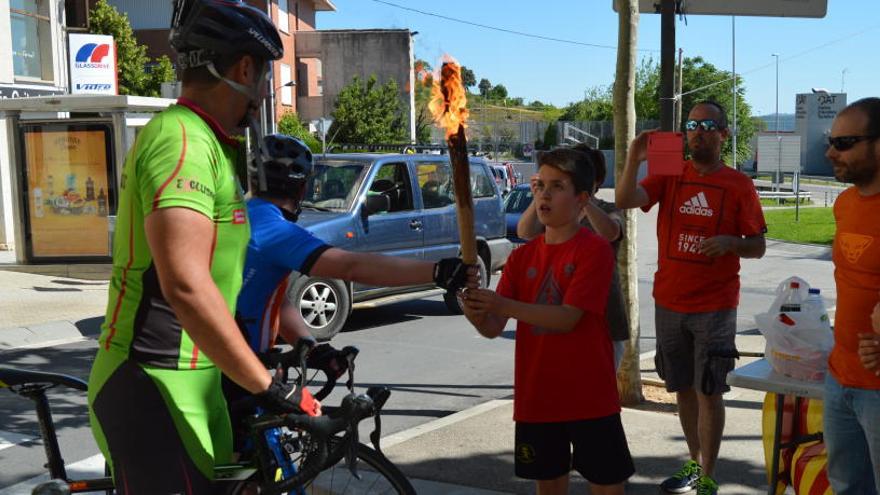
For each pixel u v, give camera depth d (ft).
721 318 13.64
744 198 13.55
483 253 35.99
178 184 6.92
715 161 13.85
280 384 7.54
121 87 94.94
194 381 7.56
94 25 93.50
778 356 11.28
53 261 44.68
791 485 12.41
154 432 7.45
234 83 7.47
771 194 140.15
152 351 7.39
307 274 9.75
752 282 46.75
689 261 13.76
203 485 7.68
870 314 9.37
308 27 153.17
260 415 8.86
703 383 13.57
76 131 43.73
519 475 11.22
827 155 9.75
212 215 7.18
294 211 10.57
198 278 6.90
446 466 15.90
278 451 9.01
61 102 43.21
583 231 10.85
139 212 7.20
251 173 10.18
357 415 7.90
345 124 123.24
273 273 9.93
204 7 7.34
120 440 7.50
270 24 7.65
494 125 170.60
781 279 47.88
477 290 9.78
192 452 7.57
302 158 10.42
